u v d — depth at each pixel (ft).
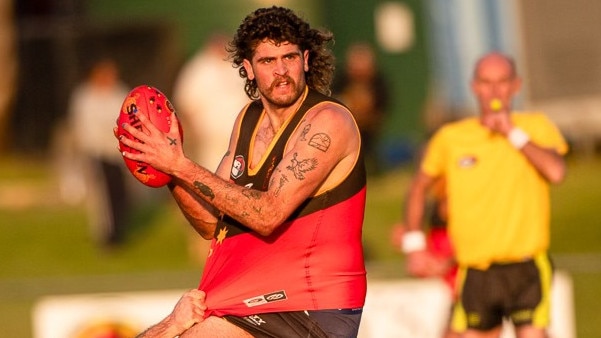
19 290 143.84
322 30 61.67
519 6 193.16
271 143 61.31
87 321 107.45
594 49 192.24
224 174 63.52
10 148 220.02
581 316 123.95
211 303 62.03
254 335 61.77
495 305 91.45
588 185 168.96
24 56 216.95
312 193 60.80
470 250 91.45
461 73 192.85
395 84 199.82
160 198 174.29
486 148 91.50
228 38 153.58
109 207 159.22
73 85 211.61
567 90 193.77
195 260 152.87
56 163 208.95
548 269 90.99
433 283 109.50
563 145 92.22
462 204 91.56
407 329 106.52
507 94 89.97
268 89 60.34
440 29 195.31
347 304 61.31
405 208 97.66
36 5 225.97
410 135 199.72
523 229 90.68
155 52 204.13
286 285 61.05
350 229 61.52
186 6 199.93
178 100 168.96
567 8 193.36
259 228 59.26
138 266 152.66
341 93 182.29
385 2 202.08
